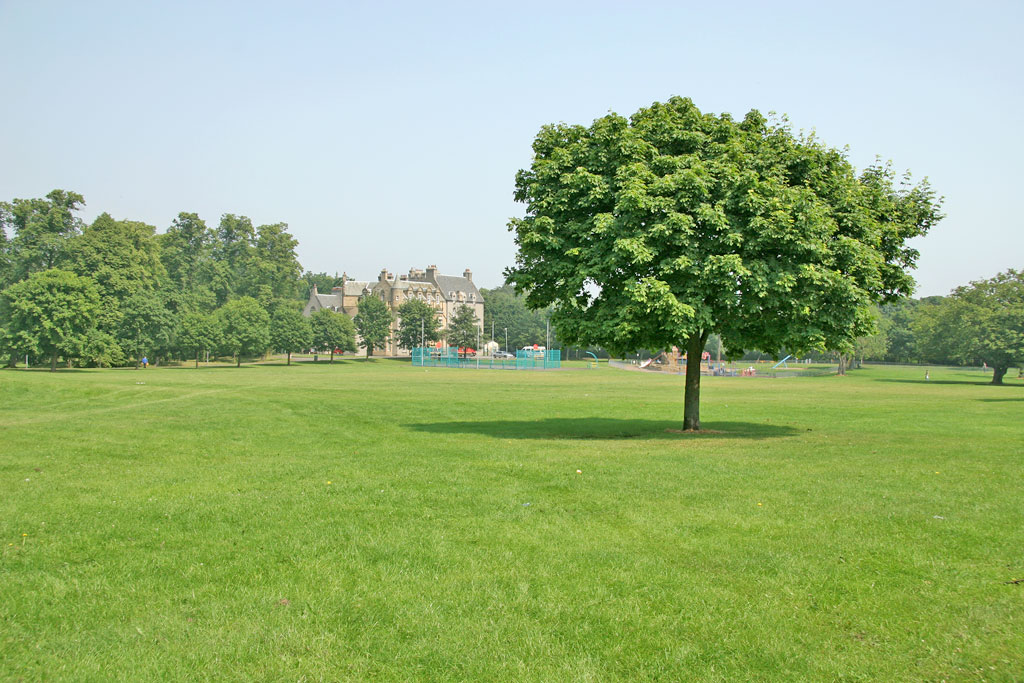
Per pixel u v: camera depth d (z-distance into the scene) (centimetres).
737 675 637
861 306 2206
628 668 649
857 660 659
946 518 1112
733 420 3195
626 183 2200
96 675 629
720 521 1104
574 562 912
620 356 2514
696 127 2406
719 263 2062
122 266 11600
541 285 2486
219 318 12269
